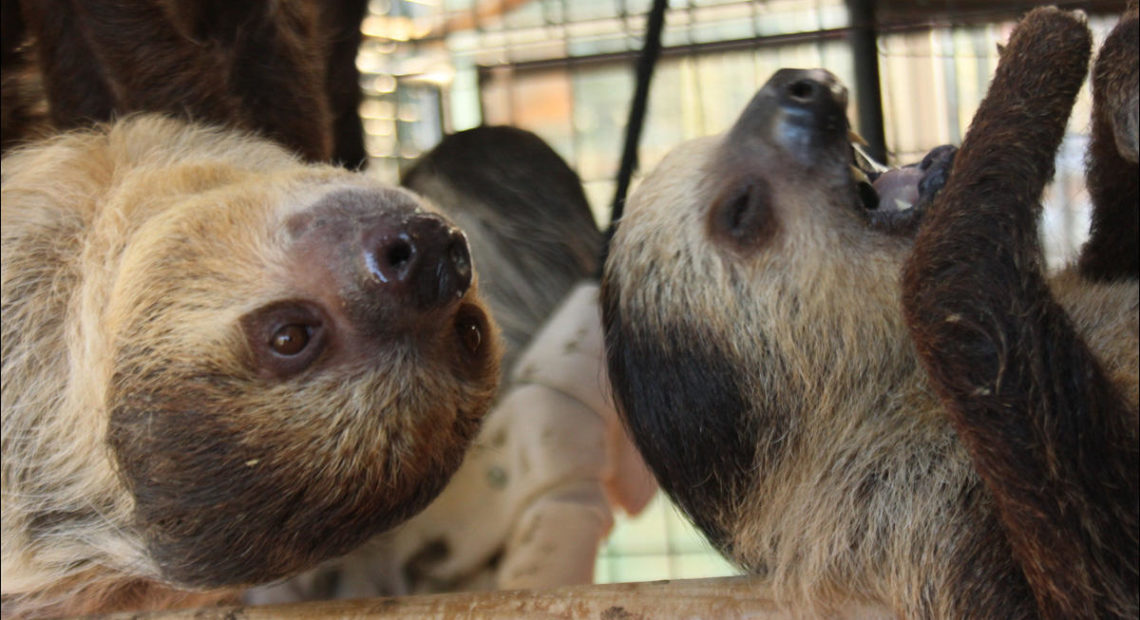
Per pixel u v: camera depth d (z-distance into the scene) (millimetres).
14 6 699
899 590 567
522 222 794
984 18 863
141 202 578
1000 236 521
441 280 527
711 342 602
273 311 530
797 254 589
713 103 1142
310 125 688
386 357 531
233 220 545
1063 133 534
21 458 596
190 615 527
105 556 595
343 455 530
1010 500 511
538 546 687
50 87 666
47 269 595
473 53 1092
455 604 516
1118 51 522
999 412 510
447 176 806
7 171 621
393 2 1088
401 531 690
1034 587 514
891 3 862
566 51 1036
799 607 571
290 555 540
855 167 603
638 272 618
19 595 612
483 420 584
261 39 668
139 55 643
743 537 605
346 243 529
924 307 525
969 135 541
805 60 983
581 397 700
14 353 593
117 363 548
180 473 536
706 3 1031
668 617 513
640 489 756
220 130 637
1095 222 608
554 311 782
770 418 599
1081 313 591
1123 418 524
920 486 573
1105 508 512
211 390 532
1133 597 509
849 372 589
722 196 599
